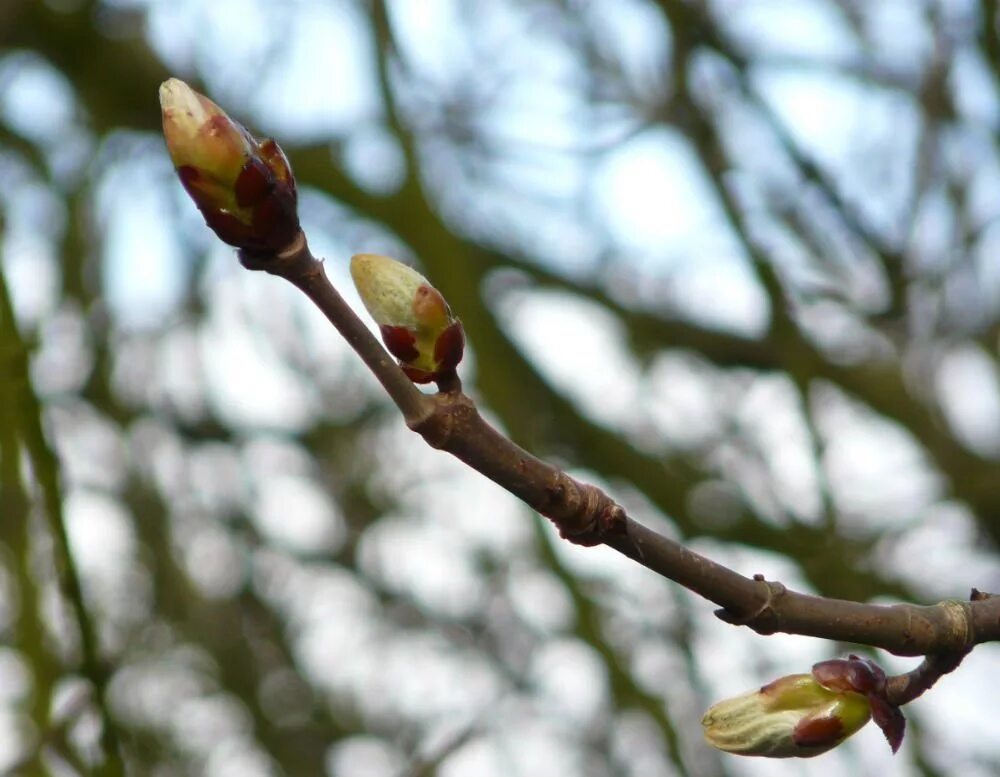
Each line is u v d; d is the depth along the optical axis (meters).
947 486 6.88
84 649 3.41
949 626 2.43
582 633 5.98
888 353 7.15
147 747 7.32
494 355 6.24
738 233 5.89
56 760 4.50
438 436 2.14
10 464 4.39
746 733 2.48
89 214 7.04
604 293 7.80
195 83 7.27
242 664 7.61
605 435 7.32
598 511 2.22
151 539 7.25
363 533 8.05
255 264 2.04
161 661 7.48
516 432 6.16
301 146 7.35
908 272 6.56
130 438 7.22
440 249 6.12
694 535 7.00
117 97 7.30
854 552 6.58
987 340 6.91
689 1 6.74
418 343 2.16
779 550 6.71
